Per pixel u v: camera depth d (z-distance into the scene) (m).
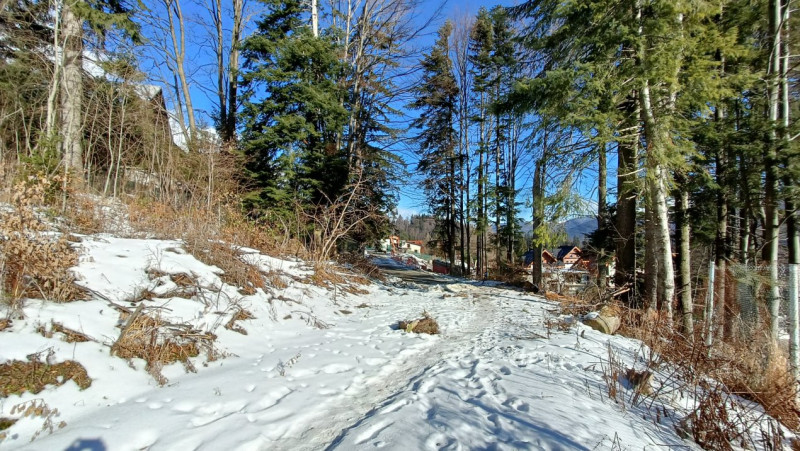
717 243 11.66
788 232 8.38
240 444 2.76
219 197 9.73
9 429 2.60
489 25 21.56
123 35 11.74
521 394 3.79
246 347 4.96
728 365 5.29
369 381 4.32
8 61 10.77
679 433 3.53
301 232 12.54
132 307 4.53
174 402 3.28
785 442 3.83
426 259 49.34
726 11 9.27
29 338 3.32
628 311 7.52
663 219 7.79
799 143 8.04
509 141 21.86
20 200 3.95
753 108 9.55
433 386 4.06
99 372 3.38
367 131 20.30
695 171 9.28
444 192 25.42
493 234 27.58
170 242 7.00
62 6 9.91
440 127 24.94
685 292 8.51
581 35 7.79
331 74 15.30
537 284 16.22
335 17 18.22
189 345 4.36
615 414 3.60
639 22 6.95
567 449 2.70
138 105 12.15
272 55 13.69
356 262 14.59
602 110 7.46
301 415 3.29
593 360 5.17
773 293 6.22
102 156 12.73
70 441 2.57
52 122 8.89
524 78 8.21
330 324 7.00
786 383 4.68
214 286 6.02
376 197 17.52
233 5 16.73
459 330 7.24
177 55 15.32
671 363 5.25
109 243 6.07
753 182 9.58
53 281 4.05
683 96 7.30
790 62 9.56
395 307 9.50
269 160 13.41
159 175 10.66
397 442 2.77
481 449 2.70
